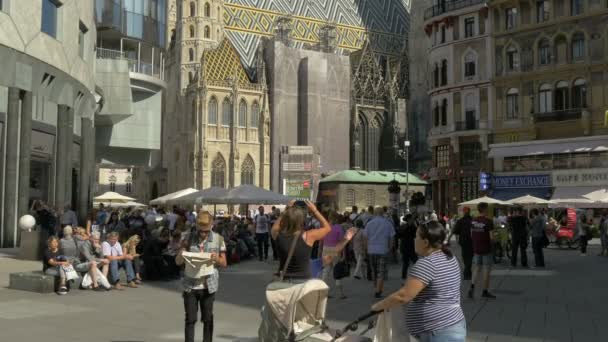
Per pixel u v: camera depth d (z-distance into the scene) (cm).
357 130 12075
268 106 11044
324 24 12456
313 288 818
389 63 13075
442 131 6719
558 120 5762
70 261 1959
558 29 5866
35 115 3812
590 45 5666
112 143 6103
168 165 11394
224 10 12069
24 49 3381
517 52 6169
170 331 1286
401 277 2445
